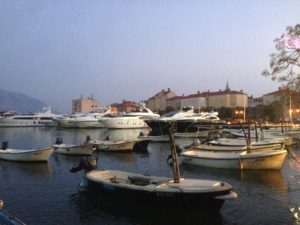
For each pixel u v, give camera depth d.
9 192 21.16
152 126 60.25
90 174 19.94
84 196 19.94
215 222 15.88
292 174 26.84
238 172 27.42
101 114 105.88
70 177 25.64
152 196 16.70
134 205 17.38
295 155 38.56
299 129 59.75
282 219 16.19
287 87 25.88
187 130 60.69
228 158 28.03
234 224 15.64
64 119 102.38
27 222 15.95
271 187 22.56
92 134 76.94
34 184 23.30
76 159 34.59
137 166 32.03
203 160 29.06
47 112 120.81
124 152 41.44
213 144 39.94
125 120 87.75
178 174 17.55
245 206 18.12
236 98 149.50
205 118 69.50
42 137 69.75
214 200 16.06
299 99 26.08
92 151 37.12
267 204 18.50
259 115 103.00
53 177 25.67
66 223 15.86
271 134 55.22
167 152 42.31
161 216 16.70
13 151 32.84
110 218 16.50
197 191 15.92
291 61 25.12
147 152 41.97
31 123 112.50
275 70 25.78
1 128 105.75
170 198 16.34
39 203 18.80
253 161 27.66
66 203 18.75
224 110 131.88
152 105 180.50
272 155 27.41
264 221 15.95
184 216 16.45
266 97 141.25
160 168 30.86
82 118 101.75
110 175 20.30
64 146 37.12
